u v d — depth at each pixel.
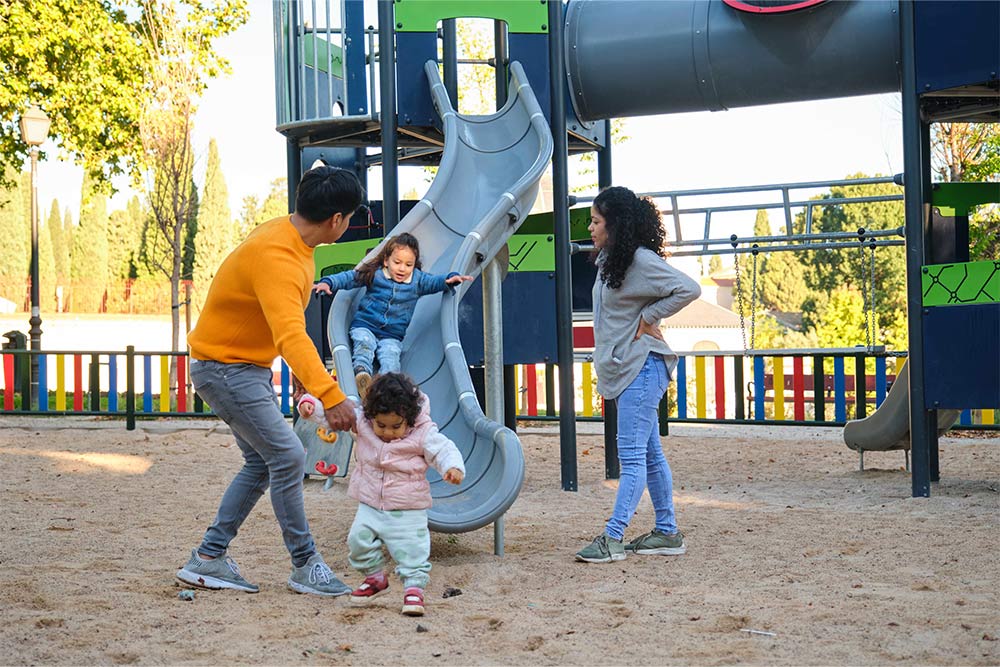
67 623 4.35
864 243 10.28
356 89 9.28
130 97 21.72
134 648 4.02
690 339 40.06
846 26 8.39
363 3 9.30
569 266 8.76
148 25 22.27
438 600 4.81
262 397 4.70
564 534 6.54
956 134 18.33
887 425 9.10
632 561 5.66
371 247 9.16
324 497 8.34
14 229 59.12
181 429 13.07
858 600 4.72
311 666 3.84
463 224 7.68
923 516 7.05
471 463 5.96
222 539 4.98
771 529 6.60
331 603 4.73
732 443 11.86
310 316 9.59
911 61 7.85
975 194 9.06
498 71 9.94
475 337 8.73
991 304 7.57
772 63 8.64
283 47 9.79
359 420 4.76
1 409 14.94
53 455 10.82
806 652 3.97
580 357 13.29
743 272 48.59
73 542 6.25
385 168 8.74
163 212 22.47
